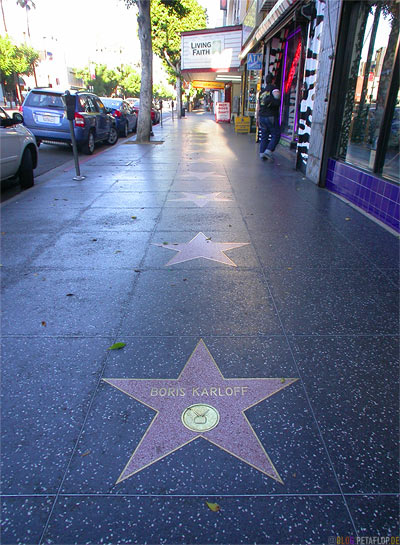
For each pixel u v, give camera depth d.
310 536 1.55
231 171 9.01
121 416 2.11
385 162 5.47
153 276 3.70
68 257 4.14
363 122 6.21
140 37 14.26
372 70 5.97
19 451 1.90
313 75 7.68
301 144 8.68
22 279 3.63
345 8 6.09
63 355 2.59
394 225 4.95
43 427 2.04
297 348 2.66
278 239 4.66
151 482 1.76
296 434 2.00
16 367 2.47
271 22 10.98
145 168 9.52
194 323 2.94
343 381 2.36
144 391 2.28
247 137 17.48
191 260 4.06
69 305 3.19
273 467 1.83
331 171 7.02
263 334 2.81
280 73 13.41
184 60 23.22
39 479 1.77
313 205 6.07
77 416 2.11
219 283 3.56
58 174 8.82
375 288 3.48
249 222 5.28
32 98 12.03
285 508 1.65
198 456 1.88
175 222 5.29
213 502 1.67
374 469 1.82
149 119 15.29
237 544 1.52
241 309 3.13
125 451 1.90
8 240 4.63
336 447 1.93
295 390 2.29
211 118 37.69
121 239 4.67
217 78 29.83
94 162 10.50
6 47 44.44
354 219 5.40
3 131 6.64
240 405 2.18
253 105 19.89
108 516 1.62
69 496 1.70
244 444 1.95
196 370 2.45
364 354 2.60
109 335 2.80
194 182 7.83
